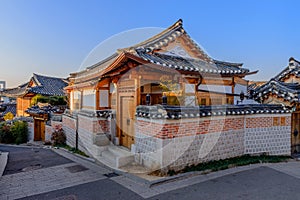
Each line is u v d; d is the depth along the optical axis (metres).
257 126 7.29
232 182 5.14
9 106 25.91
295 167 6.36
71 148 10.24
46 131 13.85
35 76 23.56
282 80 11.52
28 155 8.84
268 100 9.06
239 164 6.36
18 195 4.64
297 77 10.86
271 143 7.50
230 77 9.65
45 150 10.26
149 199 4.36
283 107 7.82
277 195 4.46
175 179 5.31
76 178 5.69
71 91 13.07
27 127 15.16
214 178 5.40
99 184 5.21
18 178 5.73
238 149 6.96
